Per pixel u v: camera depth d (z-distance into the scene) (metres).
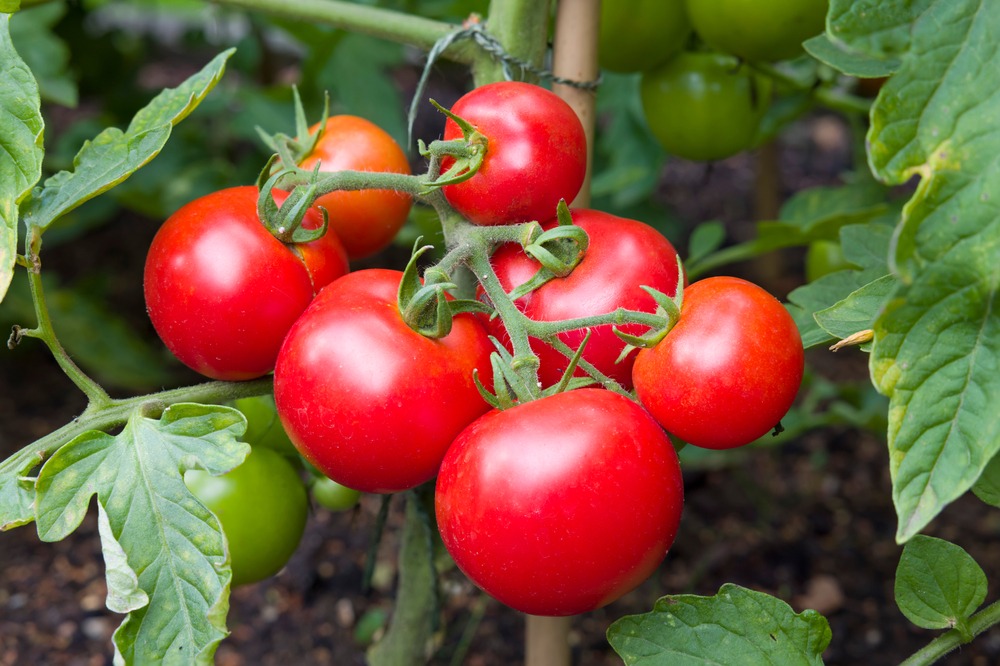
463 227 0.63
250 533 0.69
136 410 0.62
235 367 0.64
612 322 0.60
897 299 0.54
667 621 0.63
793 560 1.10
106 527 0.60
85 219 1.31
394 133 1.12
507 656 0.99
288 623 1.05
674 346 0.60
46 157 1.34
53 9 1.17
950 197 0.54
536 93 0.63
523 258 0.63
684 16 0.78
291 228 0.63
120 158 0.63
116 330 1.34
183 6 2.50
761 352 0.59
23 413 1.32
